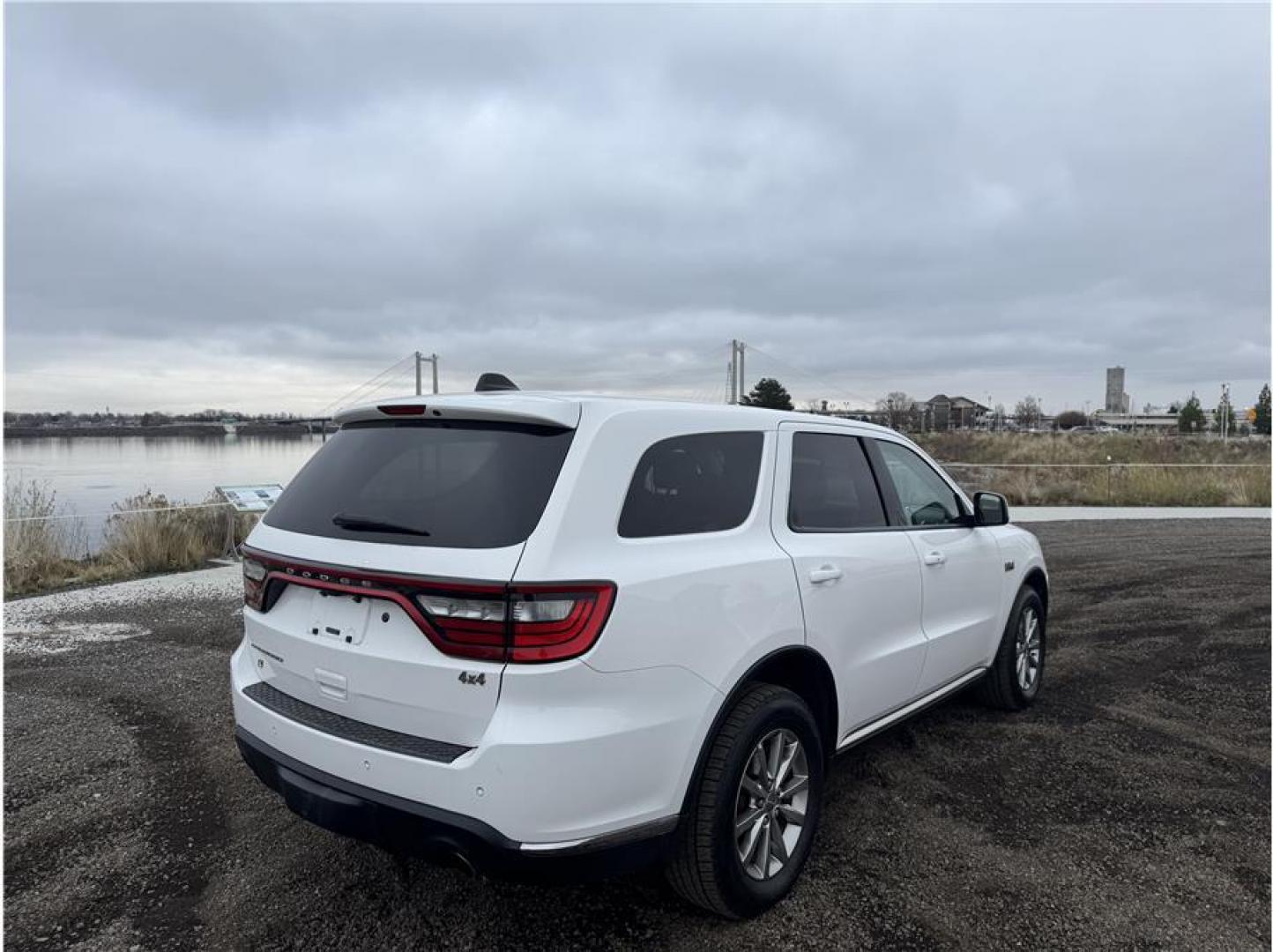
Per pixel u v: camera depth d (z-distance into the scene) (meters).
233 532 10.55
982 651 4.70
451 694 2.42
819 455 3.65
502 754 2.32
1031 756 4.43
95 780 4.04
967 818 3.73
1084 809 3.82
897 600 3.79
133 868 3.26
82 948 2.78
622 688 2.49
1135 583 9.30
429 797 2.43
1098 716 5.07
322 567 2.70
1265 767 4.31
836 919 2.96
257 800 3.84
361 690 2.62
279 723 2.83
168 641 6.54
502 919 2.95
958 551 4.39
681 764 2.65
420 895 3.09
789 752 3.08
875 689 3.67
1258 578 9.55
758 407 3.50
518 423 2.71
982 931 2.89
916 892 3.13
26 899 3.05
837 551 3.44
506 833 2.35
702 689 2.71
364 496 2.85
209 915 2.96
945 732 4.79
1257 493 18.84
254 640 3.11
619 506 2.64
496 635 2.36
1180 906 3.06
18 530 9.04
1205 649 6.59
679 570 2.70
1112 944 2.83
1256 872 3.30
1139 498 18.59
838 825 3.65
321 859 3.34
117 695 5.25
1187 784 4.10
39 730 4.68
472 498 2.60
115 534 9.73
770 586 3.02
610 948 2.79
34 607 7.72
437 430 2.87
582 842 2.42
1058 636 7.00
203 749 4.41
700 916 2.98
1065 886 3.18
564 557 2.44
